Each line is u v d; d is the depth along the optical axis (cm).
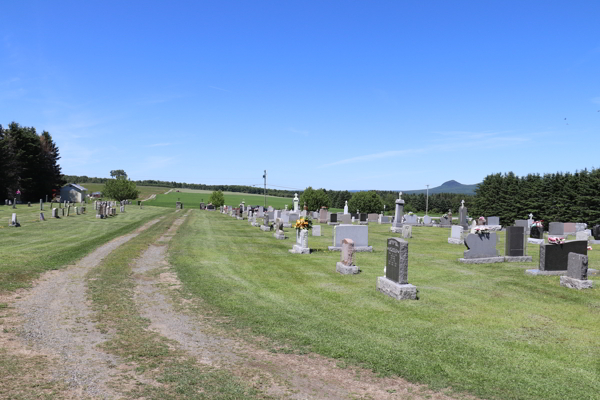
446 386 686
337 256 2108
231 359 778
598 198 4412
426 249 2494
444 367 759
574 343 892
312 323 1008
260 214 5381
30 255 1780
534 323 1028
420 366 762
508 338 919
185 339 881
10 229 2881
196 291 1312
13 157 7225
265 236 3077
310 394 646
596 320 1055
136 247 2211
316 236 3138
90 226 3344
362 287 1411
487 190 6312
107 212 4781
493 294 1325
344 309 1138
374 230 3925
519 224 3672
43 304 1096
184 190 19788
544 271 1608
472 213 6600
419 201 12219
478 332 957
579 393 668
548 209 5175
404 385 688
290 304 1183
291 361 777
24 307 1059
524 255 2012
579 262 1385
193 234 3053
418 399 638
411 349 846
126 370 707
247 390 650
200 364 748
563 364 782
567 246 1641
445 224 4391
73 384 644
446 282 1505
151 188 18962
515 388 682
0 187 6838
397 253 1277
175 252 2119
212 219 4931
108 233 2872
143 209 6969
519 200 5591
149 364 738
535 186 5328
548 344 885
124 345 828
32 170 8169
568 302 1233
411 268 1792
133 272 1586
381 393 657
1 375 663
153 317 1032
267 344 863
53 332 888
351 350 834
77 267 1612
